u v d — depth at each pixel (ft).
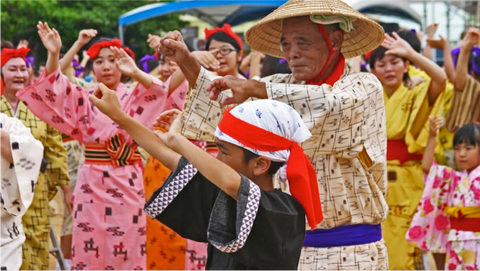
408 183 19.75
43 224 18.47
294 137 8.46
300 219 8.43
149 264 19.26
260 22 10.96
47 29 16.01
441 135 21.33
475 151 17.70
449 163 21.15
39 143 12.89
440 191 18.37
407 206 19.72
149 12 50.52
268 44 12.36
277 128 8.29
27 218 18.11
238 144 8.27
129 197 17.39
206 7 53.52
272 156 8.34
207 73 11.21
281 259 8.20
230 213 8.13
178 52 10.99
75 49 19.24
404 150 19.74
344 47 12.06
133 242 17.44
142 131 9.05
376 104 11.20
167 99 16.53
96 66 17.90
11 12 57.98
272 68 19.90
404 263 19.75
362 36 11.77
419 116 19.48
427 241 18.57
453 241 17.76
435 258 20.61
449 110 20.65
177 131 9.03
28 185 12.69
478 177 17.52
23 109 18.28
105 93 8.94
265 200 8.12
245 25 67.77
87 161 17.35
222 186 8.00
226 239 8.04
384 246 11.96
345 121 10.44
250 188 8.01
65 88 16.42
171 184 8.72
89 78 33.91
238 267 8.52
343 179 11.30
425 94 19.17
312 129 10.36
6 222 12.87
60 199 35.42
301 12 10.46
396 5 53.11
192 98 11.34
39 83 16.14
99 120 17.07
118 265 17.35
